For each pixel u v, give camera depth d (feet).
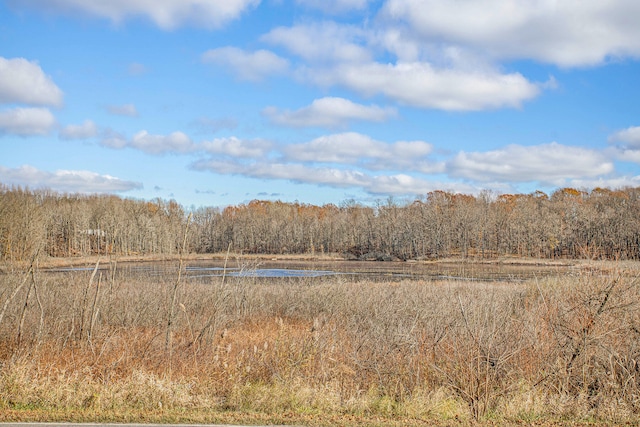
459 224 230.07
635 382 27.94
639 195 295.07
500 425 23.56
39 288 47.67
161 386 26.58
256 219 299.79
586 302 31.89
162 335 42.47
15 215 99.09
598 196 323.16
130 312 49.88
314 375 31.04
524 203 285.43
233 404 26.20
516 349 30.17
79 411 23.91
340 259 232.94
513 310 46.73
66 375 30.14
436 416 25.00
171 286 57.11
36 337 37.01
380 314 50.85
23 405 24.89
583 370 29.27
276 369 31.58
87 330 39.81
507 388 27.02
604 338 30.91
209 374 31.53
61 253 140.77
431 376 30.63
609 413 25.02
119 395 25.95
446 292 55.26
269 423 22.72
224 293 48.03
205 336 39.65
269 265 182.60
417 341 33.94
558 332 32.45
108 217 162.09
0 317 35.32
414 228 251.19
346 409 25.90
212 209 288.51
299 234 284.61
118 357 33.94
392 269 166.50
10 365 28.89
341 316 58.08
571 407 25.96
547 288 41.75
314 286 71.41
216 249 269.85
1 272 47.52
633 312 32.55
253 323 54.95
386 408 26.11
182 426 21.93
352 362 32.78
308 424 22.79
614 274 33.60
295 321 59.98
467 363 28.43
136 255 145.89
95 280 57.21
